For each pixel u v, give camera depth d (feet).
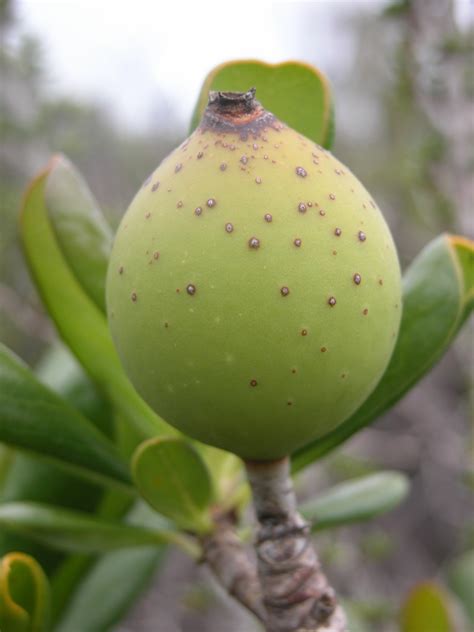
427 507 2.38
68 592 0.80
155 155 2.30
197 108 0.62
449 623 1.02
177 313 0.49
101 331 0.68
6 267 1.62
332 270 0.49
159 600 1.79
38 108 1.57
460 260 0.65
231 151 0.50
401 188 1.86
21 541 0.77
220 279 0.48
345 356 0.50
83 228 0.68
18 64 1.55
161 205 0.50
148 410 0.68
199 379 0.50
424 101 1.34
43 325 1.48
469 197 1.31
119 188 2.17
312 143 0.52
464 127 1.30
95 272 0.67
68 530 0.66
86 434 0.65
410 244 2.09
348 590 1.56
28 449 0.64
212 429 0.52
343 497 0.74
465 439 1.73
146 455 0.59
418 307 0.64
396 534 2.32
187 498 0.62
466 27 1.33
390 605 1.31
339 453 1.48
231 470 0.67
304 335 0.49
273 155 0.50
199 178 0.50
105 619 0.82
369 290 0.50
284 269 0.48
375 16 1.40
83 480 0.77
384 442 2.04
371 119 2.55
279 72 0.62
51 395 0.65
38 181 0.67
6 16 1.53
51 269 0.67
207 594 1.37
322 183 0.50
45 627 0.62
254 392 0.49
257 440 0.52
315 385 0.50
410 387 0.63
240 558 0.62
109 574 0.84
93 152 2.19
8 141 1.58
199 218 0.49
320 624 0.57
